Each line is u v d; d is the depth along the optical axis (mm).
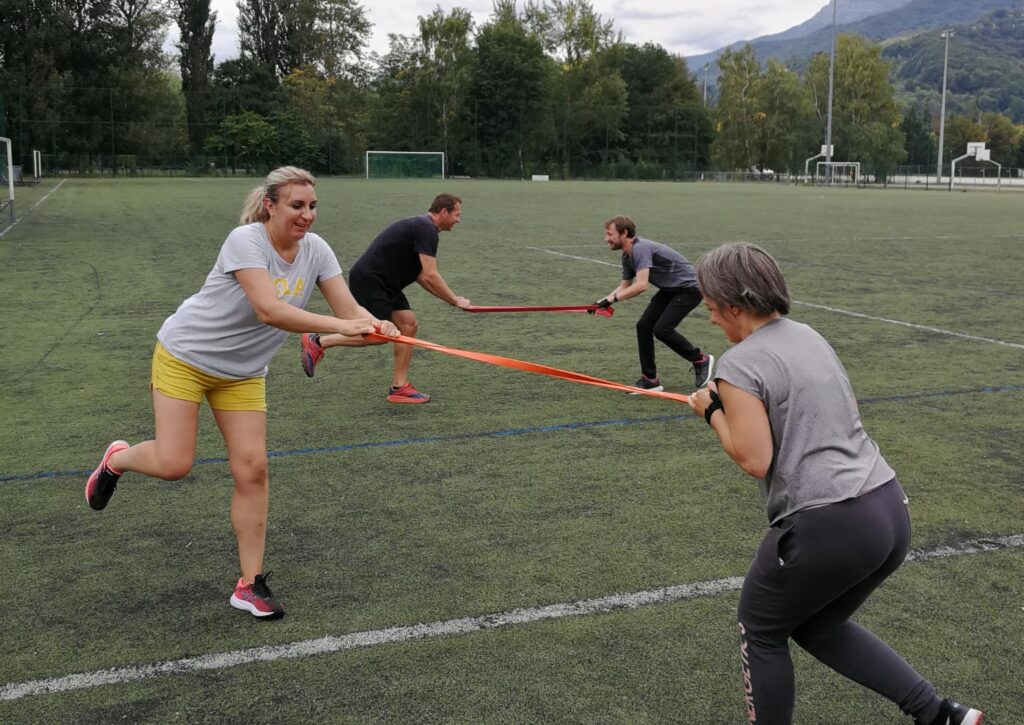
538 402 6539
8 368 7406
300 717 2838
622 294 6617
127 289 11359
